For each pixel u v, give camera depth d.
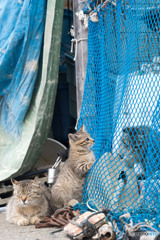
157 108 3.20
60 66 4.57
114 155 3.30
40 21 3.63
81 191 3.41
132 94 3.26
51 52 3.54
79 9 3.65
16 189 3.35
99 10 3.50
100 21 3.53
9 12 3.74
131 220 3.04
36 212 3.35
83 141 3.42
